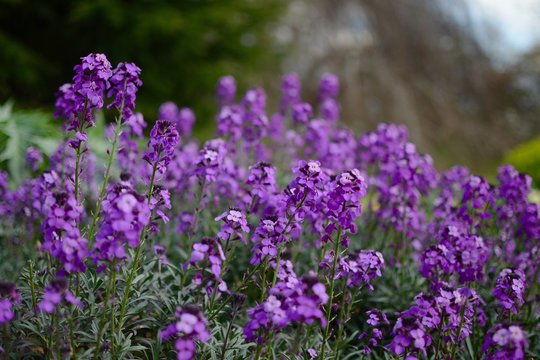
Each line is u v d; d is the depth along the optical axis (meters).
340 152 1.20
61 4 2.70
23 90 2.69
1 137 1.35
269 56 3.13
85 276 0.91
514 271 0.89
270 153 1.45
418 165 1.08
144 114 2.69
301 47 3.62
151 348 0.87
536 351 0.97
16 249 1.10
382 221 1.16
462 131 3.77
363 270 0.89
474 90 4.07
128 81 0.88
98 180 1.29
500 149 3.84
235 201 1.09
